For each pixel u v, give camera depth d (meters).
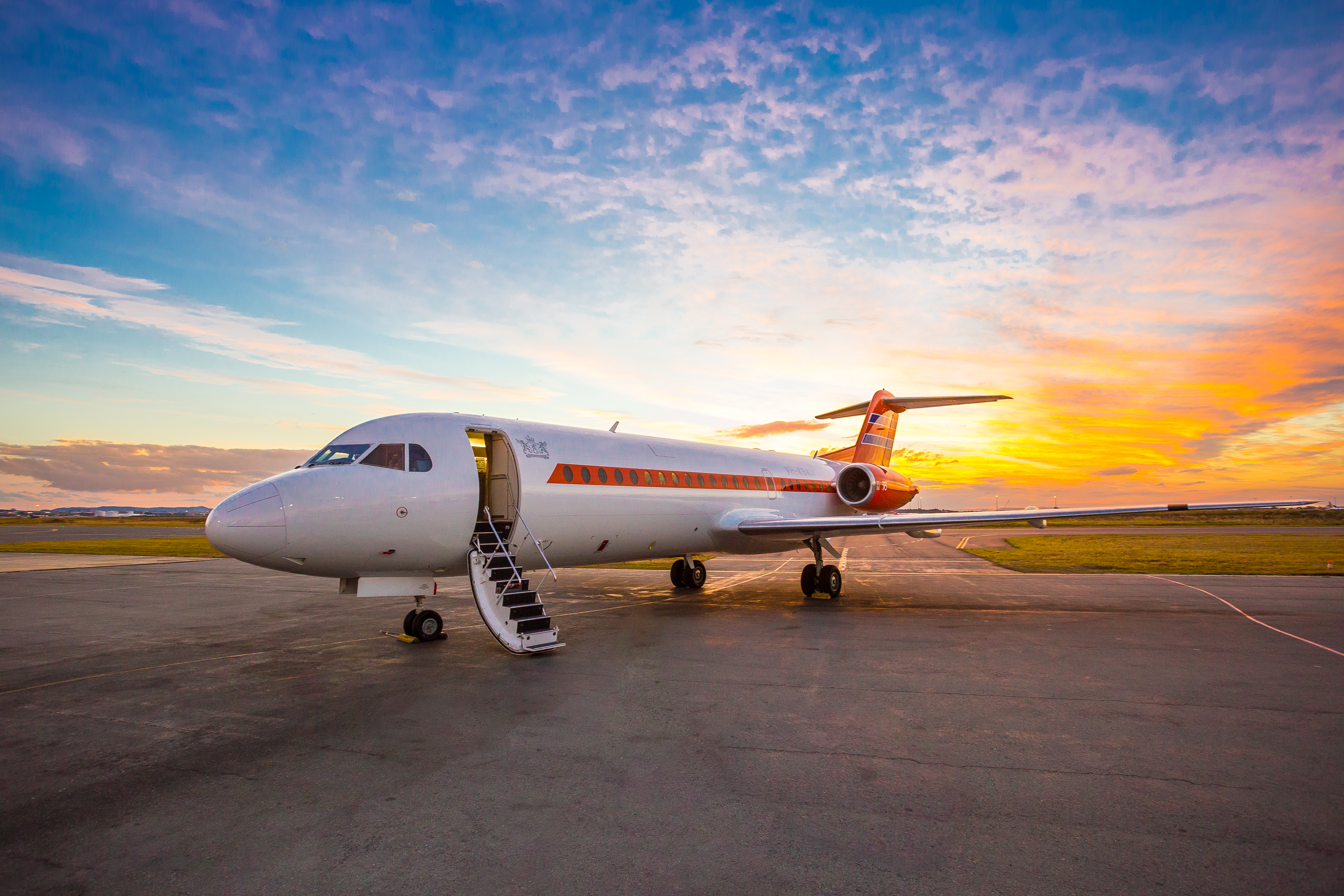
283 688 7.61
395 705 6.88
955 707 6.62
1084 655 8.95
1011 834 4.03
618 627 11.35
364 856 3.85
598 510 11.58
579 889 3.49
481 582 9.30
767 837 4.01
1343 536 41.56
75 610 13.79
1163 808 4.38
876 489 16.94
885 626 11.34
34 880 3.65
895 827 4.13
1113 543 36.75
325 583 18.48
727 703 6.83
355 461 9.20
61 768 5.29
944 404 20.34
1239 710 6.50
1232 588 16.34
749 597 15.55
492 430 10.76
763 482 15.84
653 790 4.71
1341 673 7.97
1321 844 3.90
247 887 3.55
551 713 6.52
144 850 3.96
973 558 27.05
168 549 32.38
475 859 3.80
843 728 6.03
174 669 8.55
